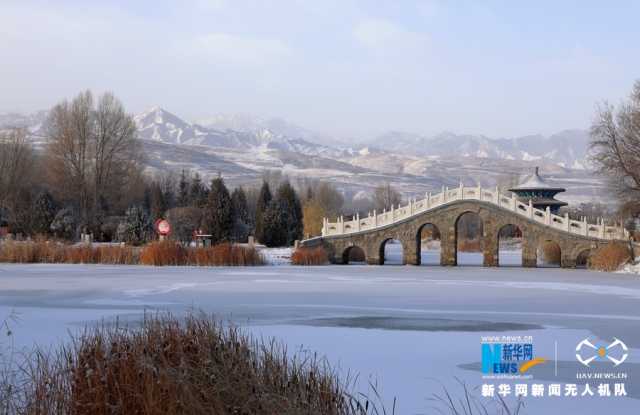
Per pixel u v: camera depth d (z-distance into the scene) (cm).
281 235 9644
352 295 4069
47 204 9588
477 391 1847
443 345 2466
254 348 1805
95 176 9831
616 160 6731
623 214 6881
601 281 5228
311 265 7188
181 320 2675
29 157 10912
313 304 3631
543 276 5759
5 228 9338
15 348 2202
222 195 9150
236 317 3136
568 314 3303
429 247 12431
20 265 6431
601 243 6981
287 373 1498
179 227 8925
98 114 9906
